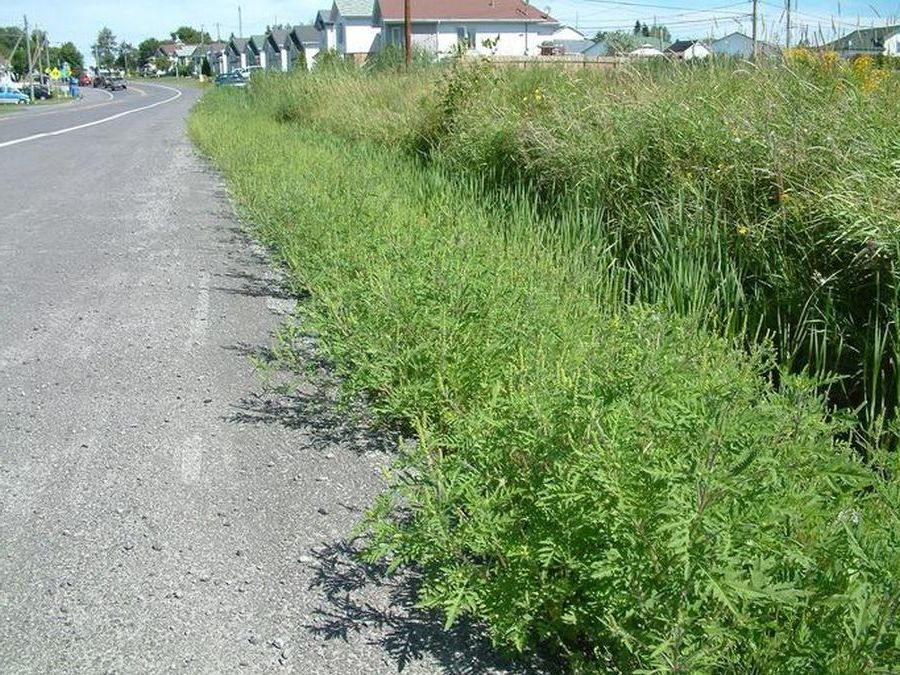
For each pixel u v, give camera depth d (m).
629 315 4.28
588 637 2.66
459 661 2.74
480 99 11.66
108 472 3.93
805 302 5.25
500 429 2.92
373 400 4.60
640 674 2.27
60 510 3.59
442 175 10.29
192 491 3.76
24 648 2.76
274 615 2.95
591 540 2.57
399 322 4.27
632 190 7.18
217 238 9.36
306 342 5.67
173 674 2.67
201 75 114.69
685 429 2.53
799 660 2.27
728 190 6.28
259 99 26.33
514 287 4.81
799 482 2.73
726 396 2.62
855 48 7.37
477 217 7.93
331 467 4.00
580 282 5.80
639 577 2.36
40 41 95.19
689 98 7.62
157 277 7.54
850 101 6.28
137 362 5.36
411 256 5.12
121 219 10.46
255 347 5.66
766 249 5.63
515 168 9.36
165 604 2.99
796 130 6.06
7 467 3.96
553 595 2.61
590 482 2.54
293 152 11.88
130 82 121.44
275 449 4.18
